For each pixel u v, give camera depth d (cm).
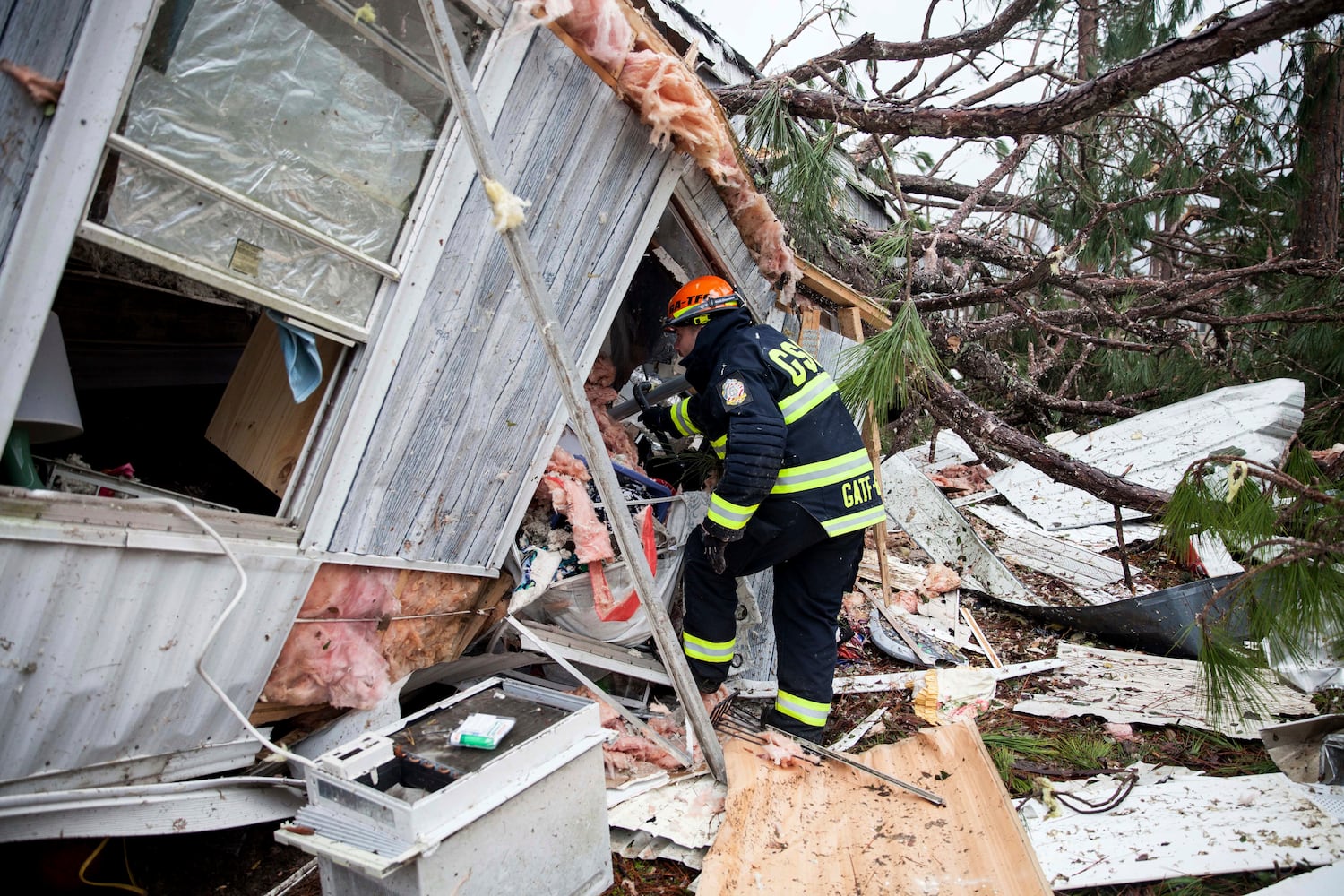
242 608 212
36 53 161
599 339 284
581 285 271
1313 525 252
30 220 164
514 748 206
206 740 220
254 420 260
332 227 210
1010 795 288
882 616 438
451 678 313
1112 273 663
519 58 229
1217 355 680
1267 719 325
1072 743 321
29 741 185
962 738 290
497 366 253
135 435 333
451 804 190
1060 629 446
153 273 205
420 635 267
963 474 676
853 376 366
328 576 232
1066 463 470
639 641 324
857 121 380
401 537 247
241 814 227
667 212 324
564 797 219
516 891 207
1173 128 611
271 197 198
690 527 347
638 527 313
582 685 321
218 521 208
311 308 211
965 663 405
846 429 309
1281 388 567
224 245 193
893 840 248
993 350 784
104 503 185
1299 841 244
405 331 228
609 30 239
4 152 162
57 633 180
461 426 249
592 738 225
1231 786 275
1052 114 342
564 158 252
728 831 248
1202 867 239
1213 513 263
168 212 183
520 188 243
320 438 226
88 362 322
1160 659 390
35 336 168
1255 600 255
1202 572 487
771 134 376
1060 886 238
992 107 360
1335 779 272
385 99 212
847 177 479
